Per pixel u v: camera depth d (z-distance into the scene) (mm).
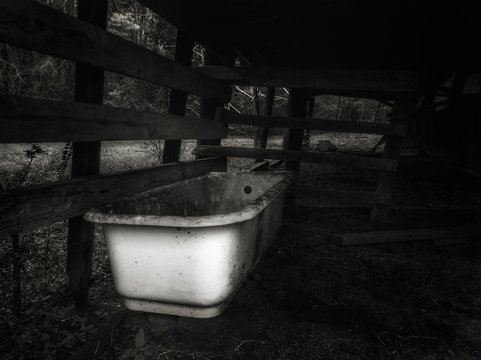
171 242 1781
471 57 4879
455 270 3205
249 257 2328
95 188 2176
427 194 5801
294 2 3502
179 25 3299
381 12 3713
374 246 3729
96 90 2150
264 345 2018
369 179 7121
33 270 2453
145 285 1907
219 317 2266
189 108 13656
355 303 2555
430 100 8945
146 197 2287
